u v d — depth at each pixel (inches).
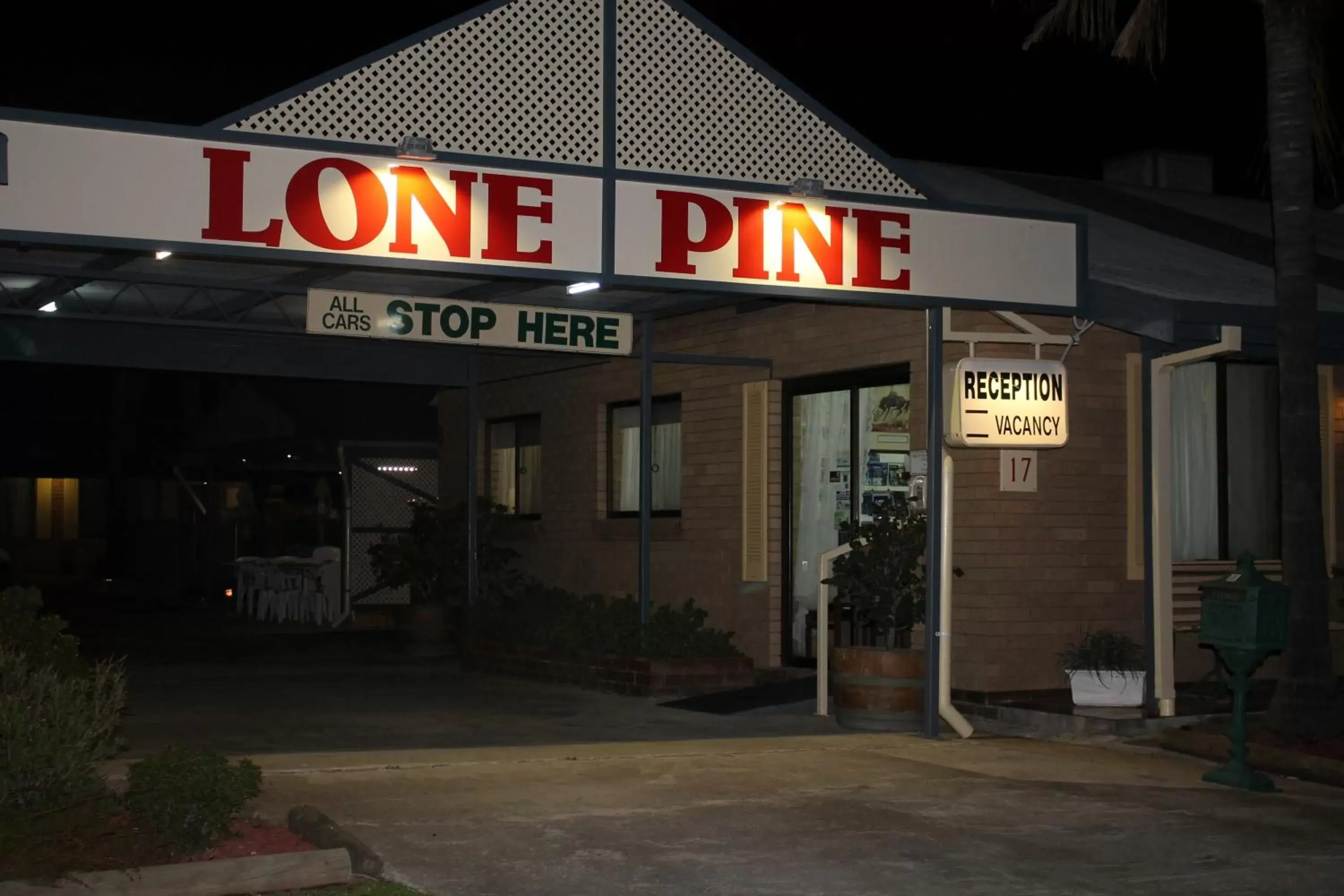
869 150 467.5
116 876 266.8
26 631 383.2
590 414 750.5
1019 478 524.7
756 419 636.7
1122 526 542.0
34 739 285.6
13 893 257.9
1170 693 490.0
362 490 985.5
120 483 1578.5
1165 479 495.5
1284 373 459.2
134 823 292.4
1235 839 335.0
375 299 543.2
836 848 320.8
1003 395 491.8
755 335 641.6
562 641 633.0
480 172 418.3
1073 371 536.4
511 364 811.4
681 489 684.7
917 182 473.1
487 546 776.9
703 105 447.2
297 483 1197.1
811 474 619.8
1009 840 330.0
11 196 370.0
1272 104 463.2
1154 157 835.4
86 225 376.8
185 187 387.5
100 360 714.8
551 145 429.1
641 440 629.0
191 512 1284.4
